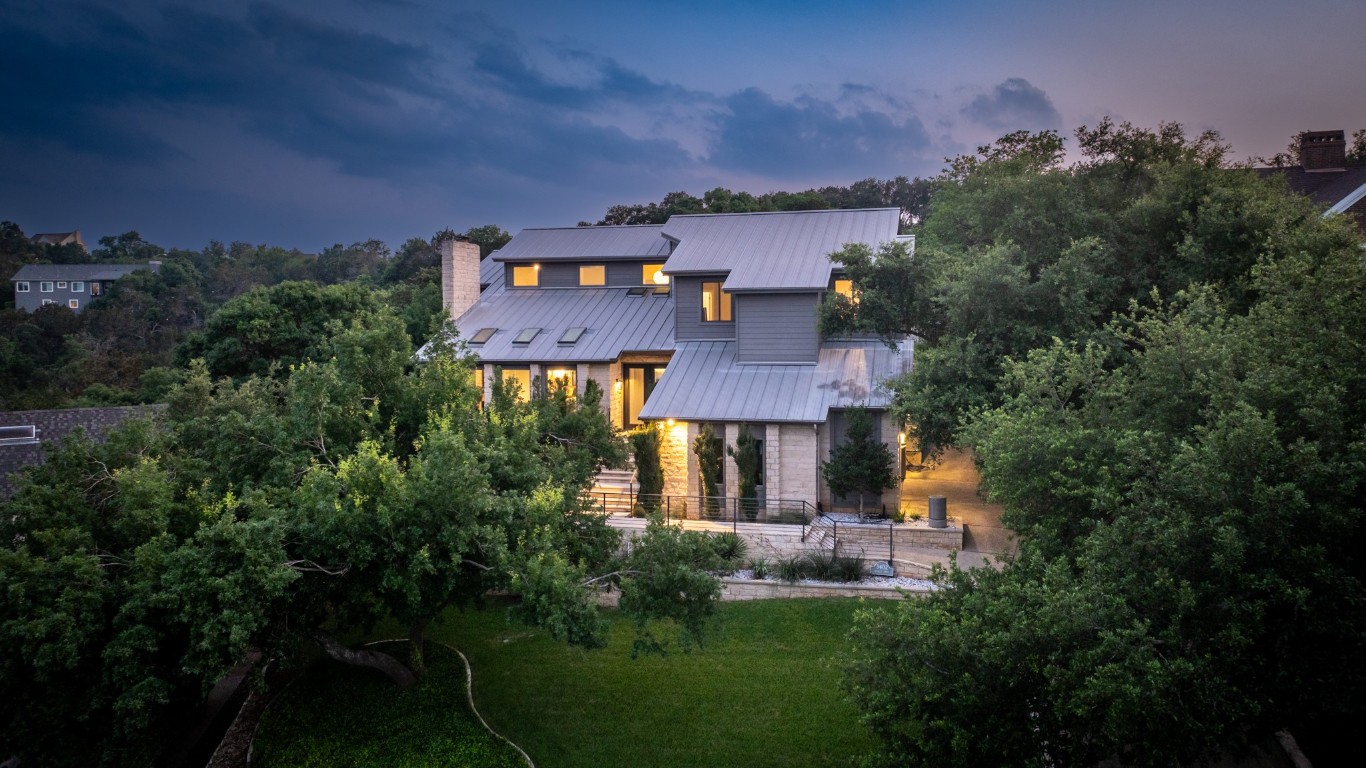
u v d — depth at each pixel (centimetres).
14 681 1417
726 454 2822
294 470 1599
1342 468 939
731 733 1675
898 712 1122
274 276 12375
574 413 2166
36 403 4669
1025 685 1045
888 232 3275
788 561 2336
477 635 2188
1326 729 1132
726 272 3144
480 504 1441
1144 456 1062
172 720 1683
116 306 8531
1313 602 956
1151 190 2672
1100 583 1012
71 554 1466
